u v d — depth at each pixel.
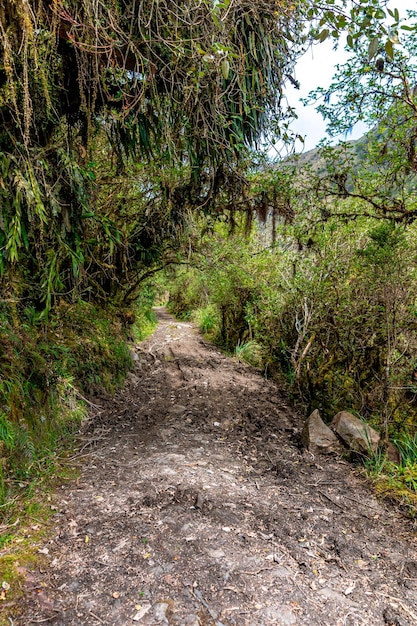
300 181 3.79
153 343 8.09
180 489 2.54
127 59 2.26
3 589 1.59
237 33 2.40
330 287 4.28
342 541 2.14
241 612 1.59
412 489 2.76
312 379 4.67
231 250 6.48
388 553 2.07
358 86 3.06
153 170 3.88
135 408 4.33
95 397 4.19
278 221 4.37
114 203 4.51
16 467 2.43
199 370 6.34
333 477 2.98
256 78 2.58
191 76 2.34
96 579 1.72
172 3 2.05
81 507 2.28
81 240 2.88
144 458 3.06
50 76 2.10
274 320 5.87
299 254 4.79
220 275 7.24
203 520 2.22
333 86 3.07
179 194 4.15
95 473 2.74
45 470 2.60
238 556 1.93
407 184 3.45
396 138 3.18
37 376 3.04
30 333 3.17
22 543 1.90
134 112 2.58
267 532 2.17
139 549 1.92
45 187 2.08
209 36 2.17
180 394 5.00
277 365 6.20
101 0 1.87
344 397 4.29
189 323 12.78
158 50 2.28
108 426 3.71
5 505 2.13
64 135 2.38
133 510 2.27
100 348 4.66
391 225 3.39
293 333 5.48
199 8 2.03
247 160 3.33
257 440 3.70
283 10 2.34
